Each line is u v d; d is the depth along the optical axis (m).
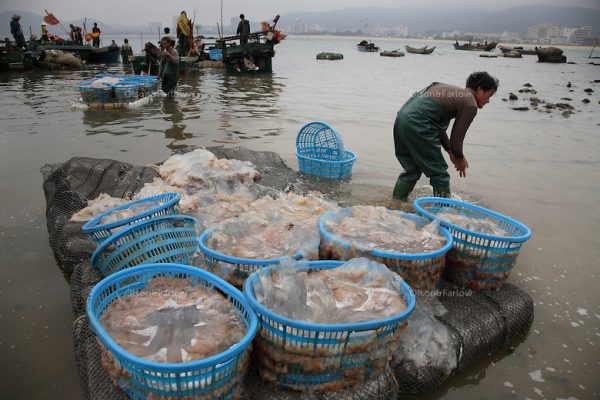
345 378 2.79
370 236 3.78
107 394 2.70
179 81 19.88
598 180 7.62
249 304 2.78
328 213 4.14
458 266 3.94
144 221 3.85
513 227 4.28
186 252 3.94
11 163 7.41
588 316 4.02
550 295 4.29
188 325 2.72
